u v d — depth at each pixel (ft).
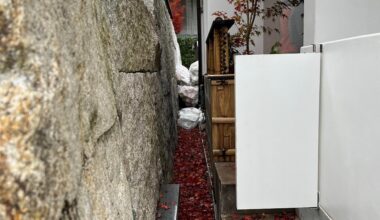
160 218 8.58
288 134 7.53
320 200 7.52
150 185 7.98
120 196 4.25
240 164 7.64
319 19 8.71
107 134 4.12
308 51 8.02
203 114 23.81
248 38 14.74
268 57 7.34
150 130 8.78
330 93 6.76
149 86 9.37
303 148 7.55
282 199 7.72
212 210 12.14
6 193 1.84
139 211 6.28
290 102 7.44
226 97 11.02
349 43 5.76
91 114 3.39
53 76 2.25
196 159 18.39
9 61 2.07
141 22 8.86
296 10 15.24
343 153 6.10
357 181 5.50
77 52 3.05
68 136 2.44
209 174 14.69
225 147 11.23
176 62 31.81
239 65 7.38
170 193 10.41
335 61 6.45
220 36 12.92
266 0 16.11
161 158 11.39
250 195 7.72
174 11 44.47
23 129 1.96
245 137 7.56
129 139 6.18
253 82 7.42
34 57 2.11
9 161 1.87
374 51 4.85
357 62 5.45
